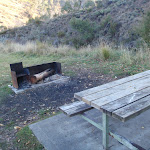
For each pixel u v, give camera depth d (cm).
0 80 500
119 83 229
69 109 221
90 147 204
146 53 607
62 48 897
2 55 914
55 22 2373
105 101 176
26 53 903
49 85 441
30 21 2750
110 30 1578
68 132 236
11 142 226
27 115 299
